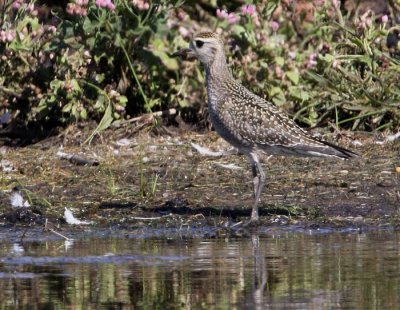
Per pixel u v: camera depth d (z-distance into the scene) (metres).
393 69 17.45
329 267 10.38
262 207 13.50
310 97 17.09
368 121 17.23
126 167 15.35
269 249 11.32
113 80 17.08
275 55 17.03
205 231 12.48
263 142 13.20
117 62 16.98
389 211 13.35
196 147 16.16
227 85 13.50
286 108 17.03
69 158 15.68
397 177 14.80
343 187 14.39
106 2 16.33
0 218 13.06
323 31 17.69
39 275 10.15
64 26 16.66
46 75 16.81
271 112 13.28
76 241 11.89
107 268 10.43
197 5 17.56
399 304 8.98
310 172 15.11
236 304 9.02
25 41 16.91
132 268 10.42
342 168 15.30
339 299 9.16
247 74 16.81
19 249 11.44
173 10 17.28
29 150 16.25
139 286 9.67
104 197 13.97
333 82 17.27
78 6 16.36
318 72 17.44
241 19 17.25
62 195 14.07
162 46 16.88
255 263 10.59
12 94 16.80
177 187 14.42
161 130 16.91
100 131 16.58
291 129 13.20
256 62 16.92
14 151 16.22
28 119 16.91
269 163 15.62
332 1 17.81
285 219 13.04
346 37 17.81
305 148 13.20
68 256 11.03
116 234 12.31
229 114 13.30
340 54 17.84
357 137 16.88
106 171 15.14
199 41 13.51
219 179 14.77
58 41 16.66
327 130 17.06
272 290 9.47
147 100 17.03
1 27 17.02
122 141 16.53
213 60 13.48
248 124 13.17
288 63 17.06
